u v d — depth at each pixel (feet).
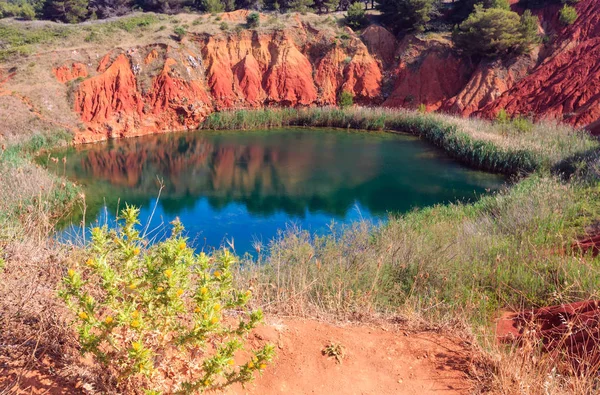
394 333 15.58
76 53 113.39
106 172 73.26
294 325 15.25
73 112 102.53
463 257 27.12
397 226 38.45
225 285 10.95
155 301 10.13
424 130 99.50
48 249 15.33
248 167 76.02
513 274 23.84
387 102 124.47
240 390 11.70
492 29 109.60
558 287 21.48
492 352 13.62
